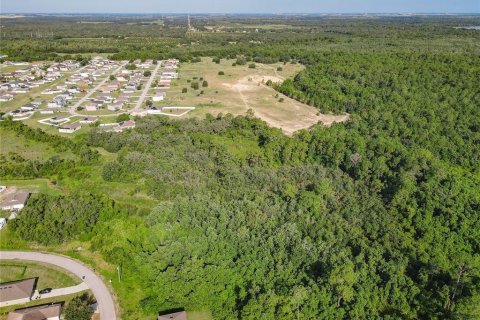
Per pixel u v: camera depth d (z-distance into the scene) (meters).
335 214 115.19
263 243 97.06
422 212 114.19
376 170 136.25
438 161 140.12
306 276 87.44
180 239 94.50
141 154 140.38
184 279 84.62
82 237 102.00
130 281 89.38
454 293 85.44
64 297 84.75
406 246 104.38
